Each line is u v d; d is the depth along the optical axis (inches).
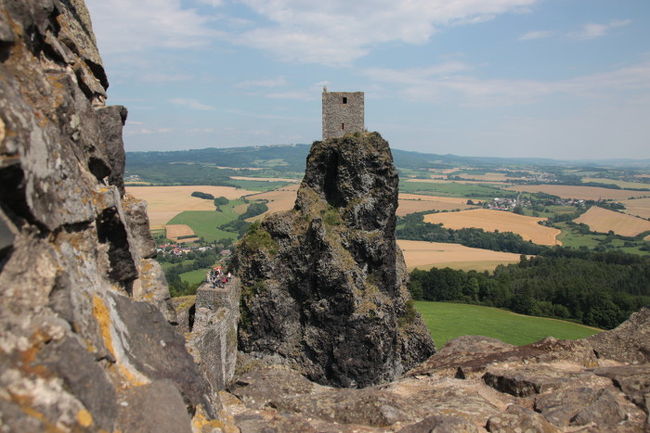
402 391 786.2
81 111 464.8
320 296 1428.4
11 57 366.6
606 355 839.7
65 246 364.8
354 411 641.0
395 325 1515.7
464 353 977.5
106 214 441.1
